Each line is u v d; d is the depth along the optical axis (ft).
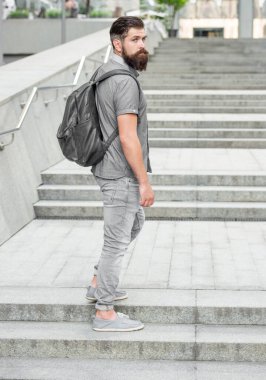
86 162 14.43
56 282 17.34
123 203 14.51
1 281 17.47
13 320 15.90
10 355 15.02
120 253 14.87
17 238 22.06
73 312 15.78
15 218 23.03
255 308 15.40
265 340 14.64
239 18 96.63
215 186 26.32
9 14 70.95
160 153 32.37
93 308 15.71
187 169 27.68
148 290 16.62
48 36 71.15
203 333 15.06
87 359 14.84
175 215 24.48
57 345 14.88
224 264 18.86
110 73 14.15
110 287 15.01
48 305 15.79
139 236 22.06
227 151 33.17
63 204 25.11
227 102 42.91
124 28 14.21
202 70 57.52
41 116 29.14
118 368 14.38
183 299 15.96
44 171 27.17
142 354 14.73
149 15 86.84
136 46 14.26
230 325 15.51
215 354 14.62
